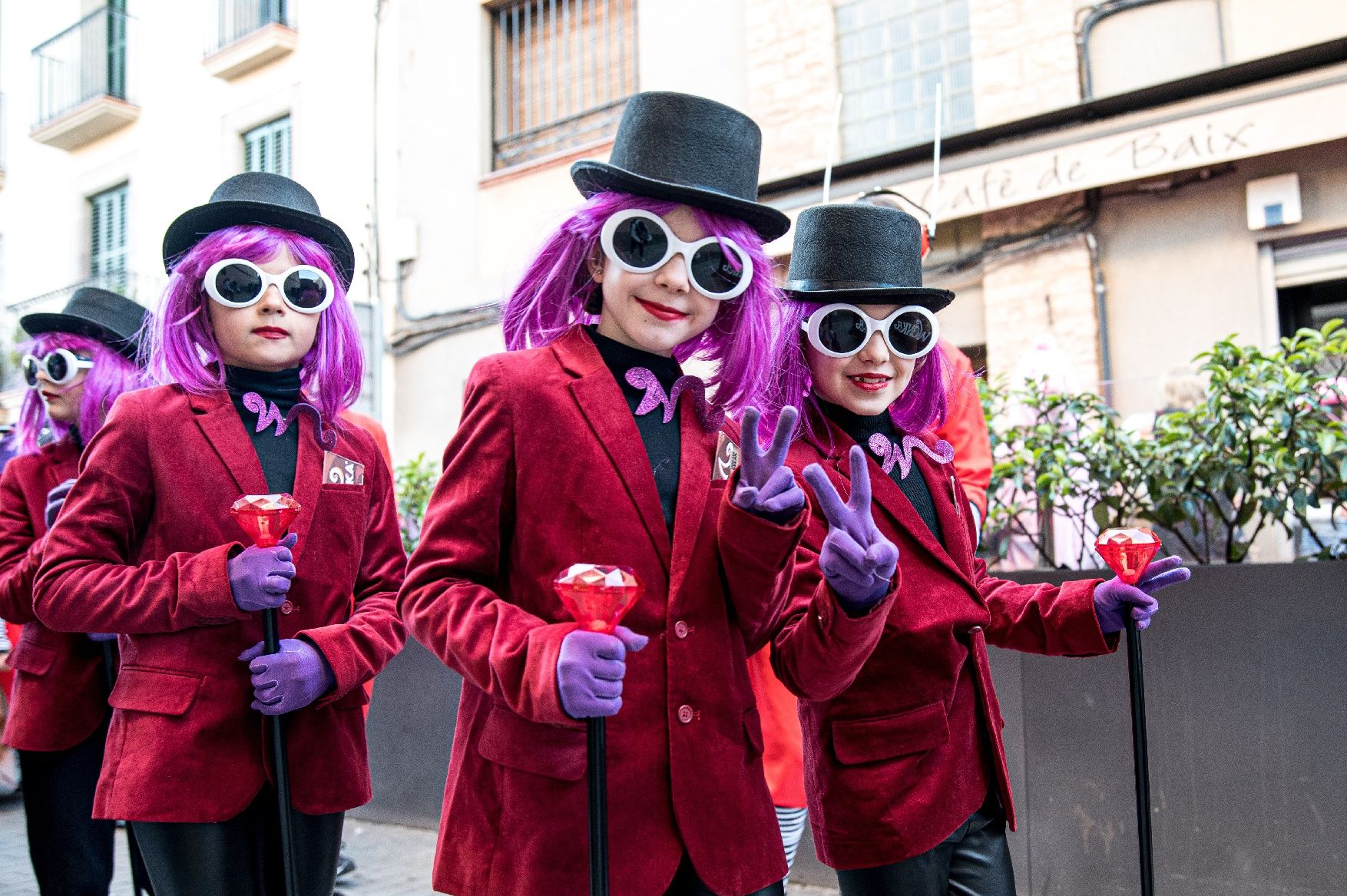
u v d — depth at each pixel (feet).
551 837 5.24
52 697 9.43
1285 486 10.86
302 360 8.09
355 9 31.14
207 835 6.82
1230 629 9.94
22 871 13.83
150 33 36.99
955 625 6.96
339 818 7.52
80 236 39.47
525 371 5.73
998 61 22.44
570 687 4.57
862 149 23.95
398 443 29.55
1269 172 19.86
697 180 5.90
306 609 7.43
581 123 27.76
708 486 5.78
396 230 29.89
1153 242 21.01
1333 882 9.36
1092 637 7.11
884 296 7.17
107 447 7.30
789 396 7.22
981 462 10.10
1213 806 9.92
